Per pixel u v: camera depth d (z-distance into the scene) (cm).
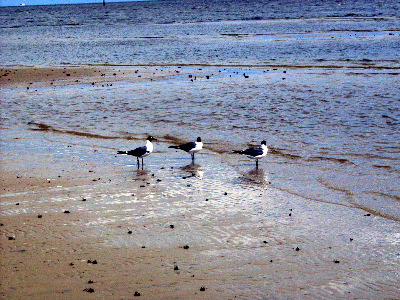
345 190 1606
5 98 3669
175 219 1343
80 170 1853
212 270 1052
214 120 2727
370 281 1005
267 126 2553
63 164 1942
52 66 5519
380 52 5484
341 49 5931
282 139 2309
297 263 1082
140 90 3756
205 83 3947
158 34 9775
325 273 1038
